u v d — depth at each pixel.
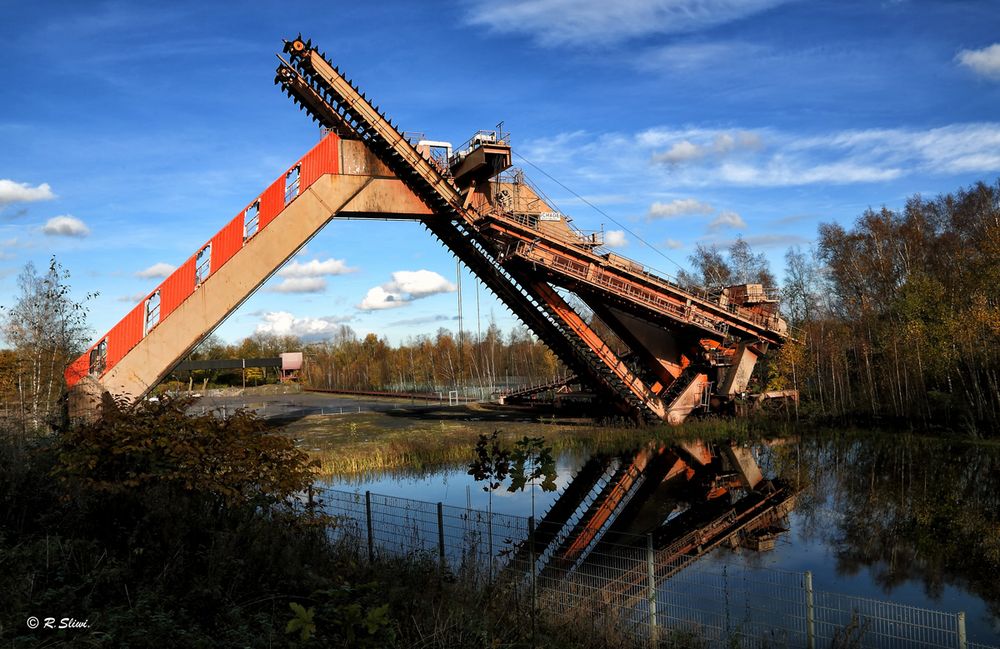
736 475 26.00
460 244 32.66
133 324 25.70
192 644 6.40
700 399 38.53
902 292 46.19
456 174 30.86
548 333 35.97
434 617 8.18
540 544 16.05
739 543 16.67
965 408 35.62
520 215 30.30
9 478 10.16
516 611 9.29
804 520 18.98
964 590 13.24
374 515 17.42
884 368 44.22
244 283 27.34
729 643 9.55
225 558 8.39
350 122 28.89
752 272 68.19
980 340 36.25
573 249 30.98
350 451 28.48
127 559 8.28
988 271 37.84
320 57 26.25
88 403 23.66
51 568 7.84
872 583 13.64
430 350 105.19
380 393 76.19
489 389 73.81
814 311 66.69
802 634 10.18
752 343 38.25
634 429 35.56
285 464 10.75
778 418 41.19
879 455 29.98
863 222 58.91
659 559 15.06
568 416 42.59
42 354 22.36
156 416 10.44
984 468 26.23
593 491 23.27
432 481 24.22
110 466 9.66
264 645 6.52
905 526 18.08
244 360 93.88
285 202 28.06
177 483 9.71
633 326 37.53
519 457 7.30
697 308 34.78
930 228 59.47
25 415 20.28
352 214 29.80
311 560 9.84
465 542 13.26
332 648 6.47
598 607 10.24
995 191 55.81
